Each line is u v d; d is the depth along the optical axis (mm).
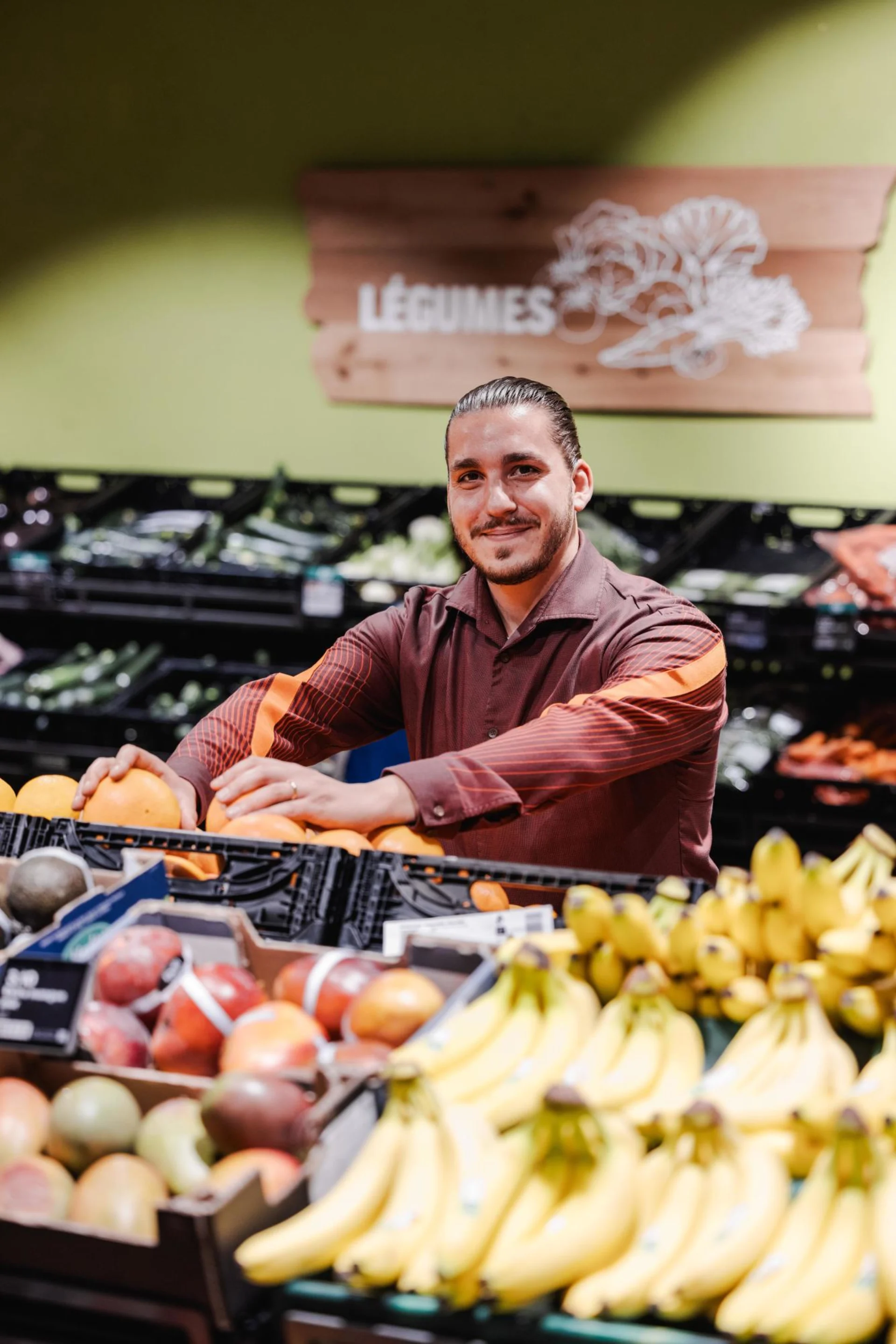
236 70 4309
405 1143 1056
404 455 4438
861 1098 1094
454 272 4227
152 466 4676
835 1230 985
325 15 4191
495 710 2168
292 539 4117
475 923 1453
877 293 3889
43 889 1434
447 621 2215
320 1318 995
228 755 2061
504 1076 1173
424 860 1550
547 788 1766
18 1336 1061
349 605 3783
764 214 3906
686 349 4062
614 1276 971
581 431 4223
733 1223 988
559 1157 1039
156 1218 1020
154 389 4625
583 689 2102
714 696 1982
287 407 4512
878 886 1311
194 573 3885
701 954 1295
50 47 4453
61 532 4242
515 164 4129
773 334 3973
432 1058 1179
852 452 3996
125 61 4402
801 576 3770
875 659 3494
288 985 1310
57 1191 1092
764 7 3816
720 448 4113
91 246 4586
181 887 1562
